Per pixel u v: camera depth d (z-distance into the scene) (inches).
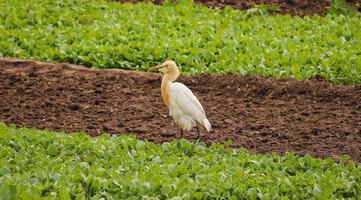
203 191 493.7
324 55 798.5
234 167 529.0
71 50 810.2
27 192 472.4
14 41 840.3
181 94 588.1
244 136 627.8
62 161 539.8
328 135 634.2
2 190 475.5
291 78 755.4
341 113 685.3
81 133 589.9
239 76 756.0
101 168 517.7
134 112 682.8
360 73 761.0
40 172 506.0
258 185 505.7
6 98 709.9
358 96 713.6
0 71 768.9
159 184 496.7
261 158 552.4
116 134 627.5
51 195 479.5
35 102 701.3
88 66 797.2
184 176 513.0
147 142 577.9
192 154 566.6
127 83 750.5
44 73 767.7
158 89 740.7
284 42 838.5
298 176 521.0
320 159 556.1
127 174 513.3
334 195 505.4
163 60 796.6
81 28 866.1
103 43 831.7
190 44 824.3
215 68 778.8
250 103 709.3
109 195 488.7
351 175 529.3
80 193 484.1
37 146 563.8
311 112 686.5
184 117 589.0
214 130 641.6
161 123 657.6
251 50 814.5
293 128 648.4
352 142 619.8
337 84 749.9
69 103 699.4
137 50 812.0
